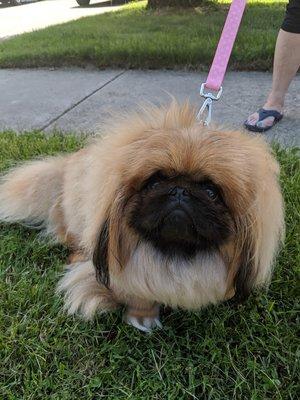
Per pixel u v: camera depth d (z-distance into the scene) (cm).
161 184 33
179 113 37
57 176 55
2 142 74
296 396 37
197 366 39
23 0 423
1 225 58
